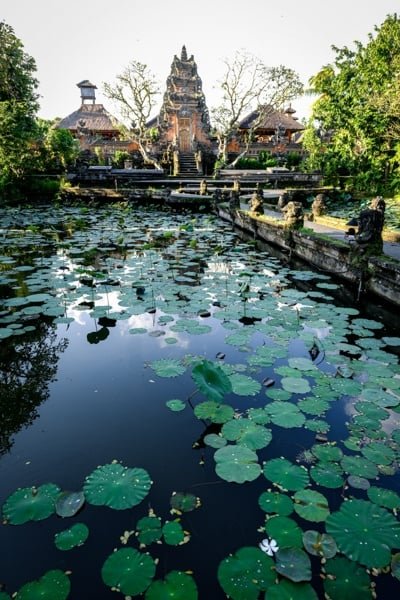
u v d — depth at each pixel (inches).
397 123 476.7
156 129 1075.9
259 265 266.8
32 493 76.2
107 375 126.5
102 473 80.8
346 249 217.3
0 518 71.4
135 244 338.3
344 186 711.1
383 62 506.3
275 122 1219.2
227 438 92.6
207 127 1066.1
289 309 178.5
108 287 213.3
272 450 90.4
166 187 737.6
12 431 99.0
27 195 641.0
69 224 438.9
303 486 76.9
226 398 112.1
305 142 735.7
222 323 161.5
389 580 59.3
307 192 627.8
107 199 637.9
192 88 1043.3
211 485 79.4
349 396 112.2
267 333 151.1
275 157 1113.4
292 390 111.6
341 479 79.0
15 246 326.6
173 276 236.1
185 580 58.2
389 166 580.1
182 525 69.7
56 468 85.4
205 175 906.7
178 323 160.1
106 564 60.9
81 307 183.0
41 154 706.2
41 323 167.8
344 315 171.0
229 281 224.4
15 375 127.9
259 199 391.2
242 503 74.8
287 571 58.6
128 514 72.6
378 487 77.4
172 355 139.2
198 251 310.5
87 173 709.9
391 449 88.0
